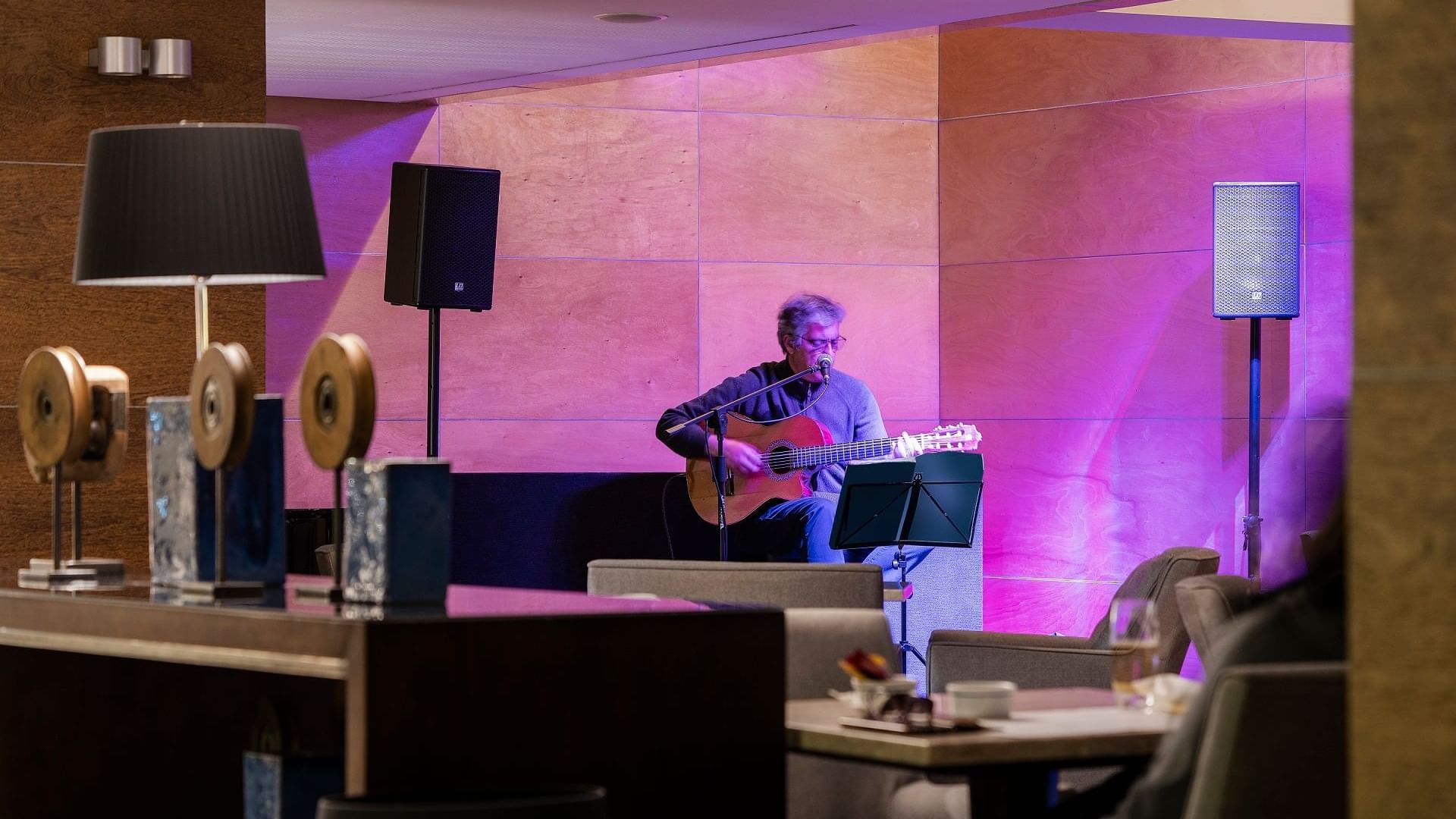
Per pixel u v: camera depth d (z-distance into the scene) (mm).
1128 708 3670
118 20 6027
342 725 3965
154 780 4227
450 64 9945
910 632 11242
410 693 2855
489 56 9703
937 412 12367
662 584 5414
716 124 11953
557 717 3008
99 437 4242
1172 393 11539
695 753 3166
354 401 3363
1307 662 2764
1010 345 12148
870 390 12055
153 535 3830
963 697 3527
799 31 9141
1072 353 11914
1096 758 3303
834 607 5258
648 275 11805
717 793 3195
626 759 3084
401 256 9750
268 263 4332
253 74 6215
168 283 4723
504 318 11531
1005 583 12133
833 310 12047
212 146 4320
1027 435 12086
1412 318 1795
